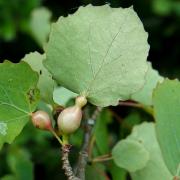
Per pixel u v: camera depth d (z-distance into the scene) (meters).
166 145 0.22
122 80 0.21
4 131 0.21
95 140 0.28
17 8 0.67
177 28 0.75
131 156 0.25
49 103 0.23
